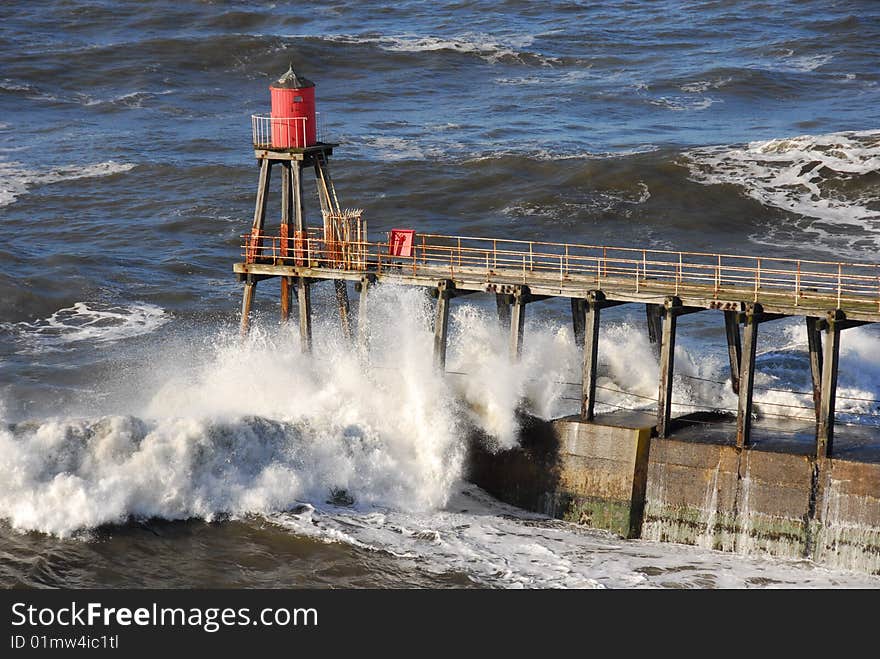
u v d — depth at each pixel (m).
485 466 118.81
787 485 106.62
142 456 108.56
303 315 130.25
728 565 105.31
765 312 108.81
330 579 99.94
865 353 145.38
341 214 131.88
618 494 112.44
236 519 108.56
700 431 115.31
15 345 162.38
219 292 185.12
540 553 106.56
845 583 101.69
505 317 129.00
